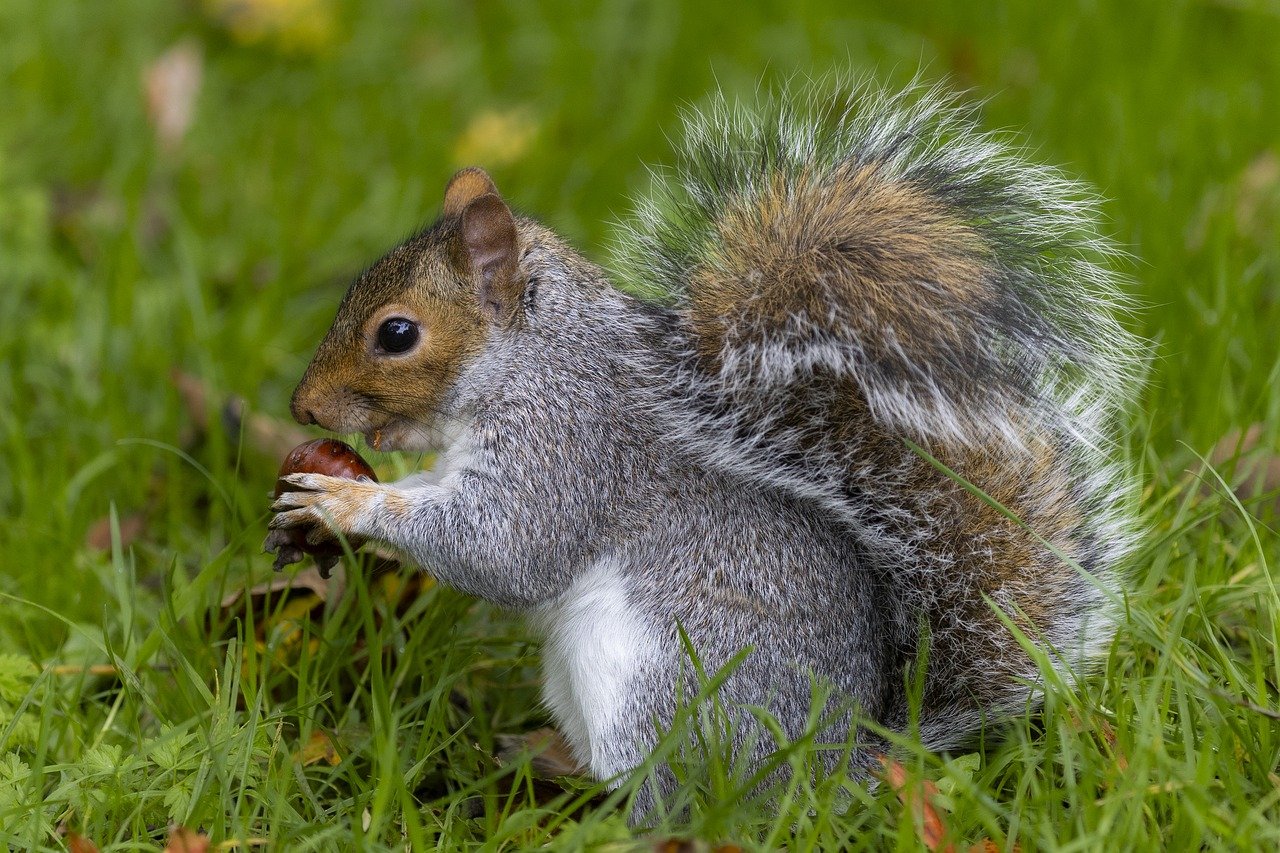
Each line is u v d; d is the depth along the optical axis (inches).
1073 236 95.6
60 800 90.4
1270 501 94.2
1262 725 90.2
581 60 106.7
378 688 90.9
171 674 92.7
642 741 91.1
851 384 91.6
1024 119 103.5
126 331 99.3
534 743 92.6
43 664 93.2
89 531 96.2
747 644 91.2
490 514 91.8
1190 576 91.6
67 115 104.9
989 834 90.0
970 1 107.0
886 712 91.7
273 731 91.7
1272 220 99.7
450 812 90.5
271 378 99.3
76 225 102.1
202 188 103.7
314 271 101.5
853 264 91.6
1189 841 89.1
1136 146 101.3
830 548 91.7
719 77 105.8
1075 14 105.7
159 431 97.6
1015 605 91.4
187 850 89.4
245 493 96.2
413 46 112.0
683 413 92.0
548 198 103.5
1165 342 96.8
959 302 91.2
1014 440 91.1
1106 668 91.6
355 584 92.9
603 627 91.5
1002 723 91.6
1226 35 106.0
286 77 109.7
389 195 103.0
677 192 98.8
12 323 99.7
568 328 92.3
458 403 92.3
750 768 90.8
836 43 106.4
